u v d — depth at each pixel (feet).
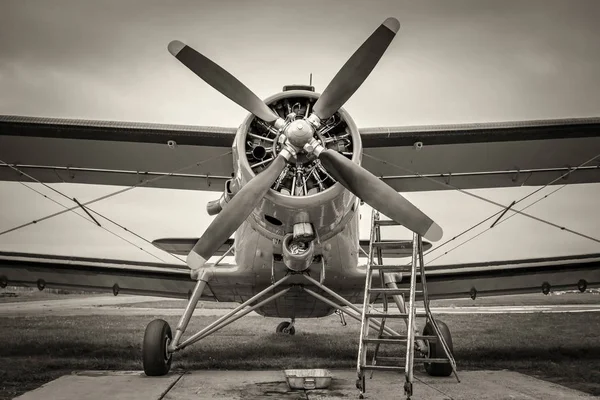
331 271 24.35
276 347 34.99
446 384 19.38
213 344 36.94
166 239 32.76
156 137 24.94
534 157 26.94
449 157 26.66
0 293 134.62
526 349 31.53
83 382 19.65
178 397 16.62
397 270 19.08
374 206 19.25
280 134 20.06
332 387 18.67
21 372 22.33
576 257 28.14
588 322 53.78
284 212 19.99
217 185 29.73
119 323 52.70
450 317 63.87
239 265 24.59
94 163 27.73
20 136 25.22
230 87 20.20
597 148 26.16
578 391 17.97
